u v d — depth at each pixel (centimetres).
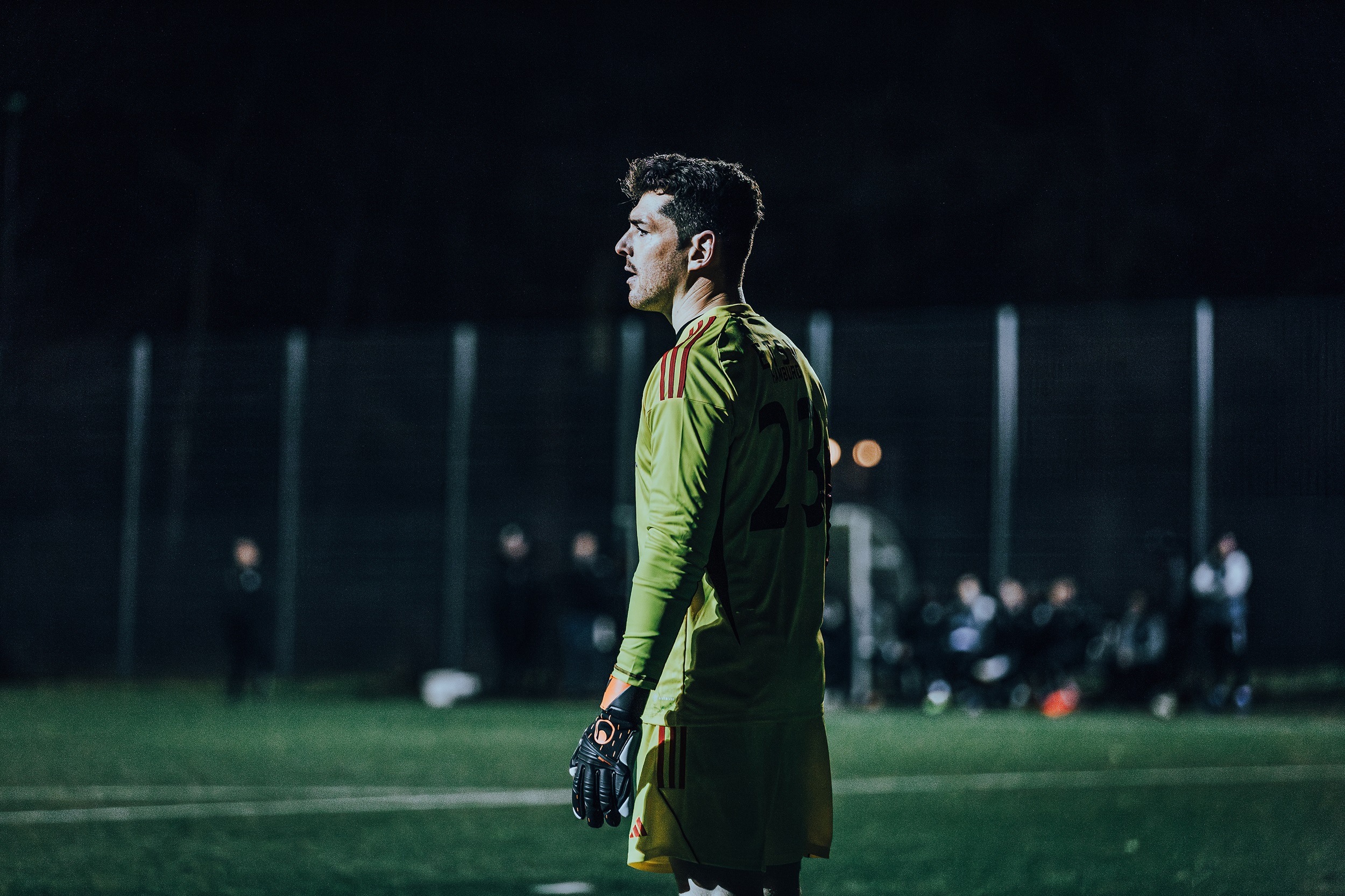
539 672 3097
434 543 3338
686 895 452
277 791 1467
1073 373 3005
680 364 437
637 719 418
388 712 2695
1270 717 2558
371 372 3431
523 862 1006
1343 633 2798
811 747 464
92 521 3559
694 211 468
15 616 3572
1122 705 2761
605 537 3244
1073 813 1274
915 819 1239
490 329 3375
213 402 3519
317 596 3400
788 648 452
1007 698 2822
